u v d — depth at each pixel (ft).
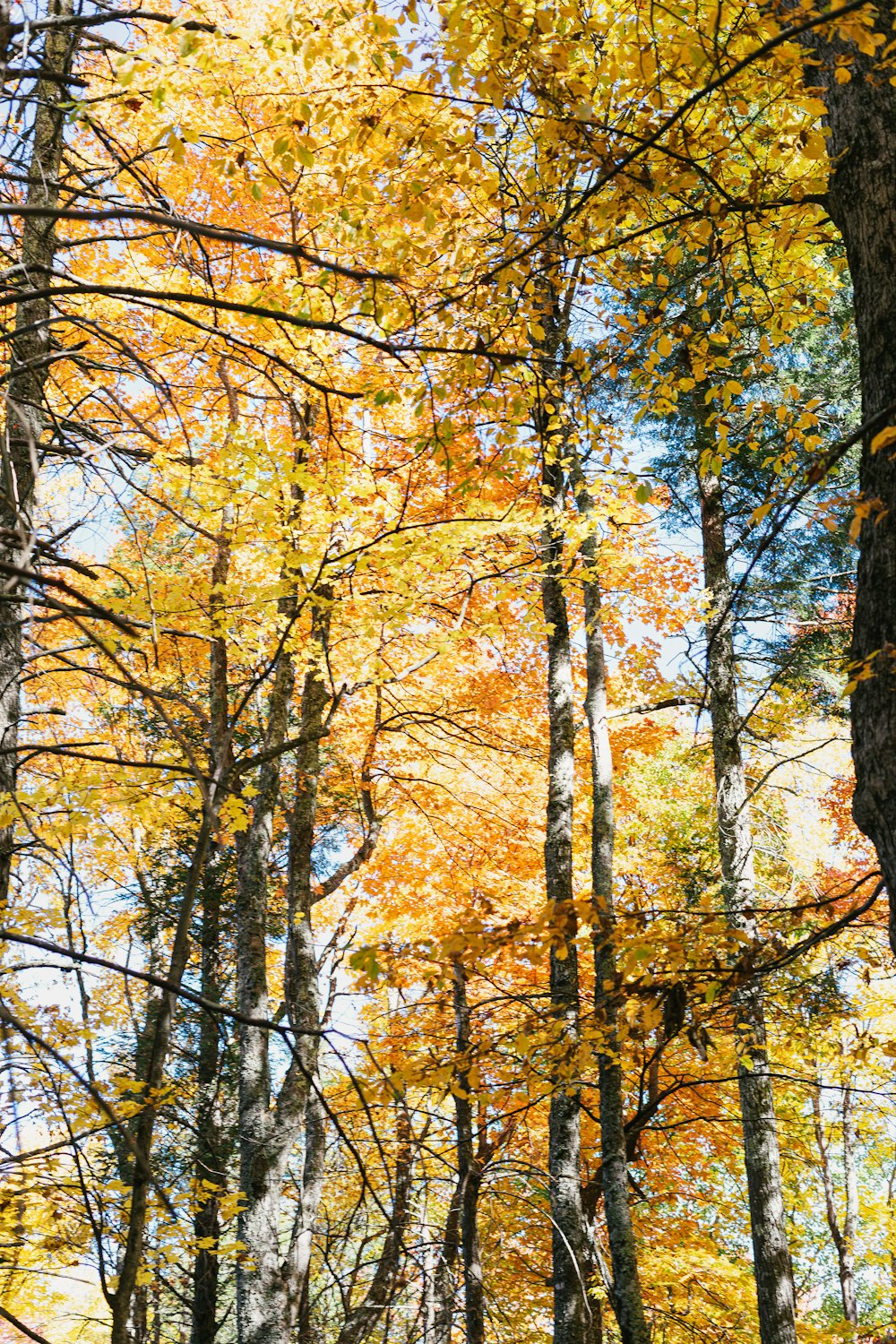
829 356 32.50
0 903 15.96
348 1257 32.37
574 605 37.22
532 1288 38.86
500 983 33.88
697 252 19.26
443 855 38.40
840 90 11.63
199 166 24.47
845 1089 20.03
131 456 15.37
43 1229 15.24
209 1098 32.58
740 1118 28.58
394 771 39.22
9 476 7.03
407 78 15.81
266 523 19.71
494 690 38.09
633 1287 25.09
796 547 32.40
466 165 15.23
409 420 26.96
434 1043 28.12
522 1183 38.40
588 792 39.68
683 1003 13.64
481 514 24.08
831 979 24.76
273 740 30.17
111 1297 7.46
